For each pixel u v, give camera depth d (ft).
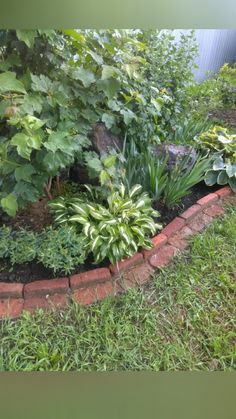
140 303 4.36
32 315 4.08
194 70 14.37
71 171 6.01
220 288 4.68
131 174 5.66
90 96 4.61
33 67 4.34
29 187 4.22
